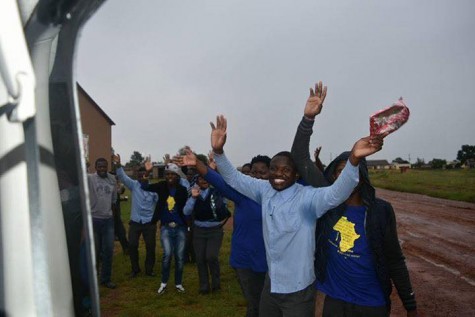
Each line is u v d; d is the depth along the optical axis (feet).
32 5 3.90
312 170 12.19
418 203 73.51
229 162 12.64
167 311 20.72
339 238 10.68
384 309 10.56
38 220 4.12
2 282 4.03
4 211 4.02
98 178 23.90
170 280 25.85
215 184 14.39
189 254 30.73
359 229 10.59
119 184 32.94
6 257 4.02
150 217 26.45
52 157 4.39
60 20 4.08
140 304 21.70
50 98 4.37
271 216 11.33
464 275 27.12
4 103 3.90
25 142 4.08
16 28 3.69
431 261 31.04
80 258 4.53
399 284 10.88
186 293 23.31
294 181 11.60
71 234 4.54
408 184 122.21
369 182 10.52
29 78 3.71
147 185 24.70
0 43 3.63
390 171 230.68
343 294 10.62
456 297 22.74
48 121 4.38
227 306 21.39
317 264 11.05
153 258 26.99
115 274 27.25
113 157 25.50
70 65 4.24
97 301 4.28
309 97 11.73
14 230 4.03
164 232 23.39
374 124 7.14
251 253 15.06
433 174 172.04
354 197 10.83
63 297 4.40
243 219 15.08
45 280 4.13
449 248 35.60
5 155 4.02
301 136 11.94
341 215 10.78
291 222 11.00
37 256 4.10
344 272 10.59
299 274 11.09
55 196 4.40
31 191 4.09
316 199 10.66
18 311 4.00
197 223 22.90
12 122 3.85
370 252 10.44
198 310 20.85
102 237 24.13
